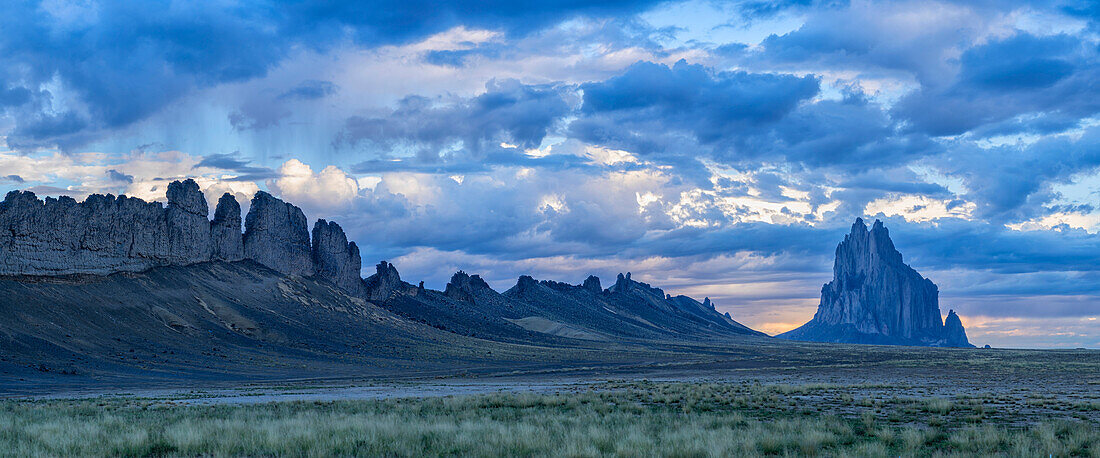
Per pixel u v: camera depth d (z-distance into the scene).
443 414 39.75
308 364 140.50
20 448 24.08
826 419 33.88
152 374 109.25
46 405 52.06
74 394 75.81
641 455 22.61
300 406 47.34
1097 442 25.12
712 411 41.62
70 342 117.75
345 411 42.19
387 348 178.62
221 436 26.23
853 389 59.53
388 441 25.61
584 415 37.03
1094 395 51.34
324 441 24.61
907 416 37.25
